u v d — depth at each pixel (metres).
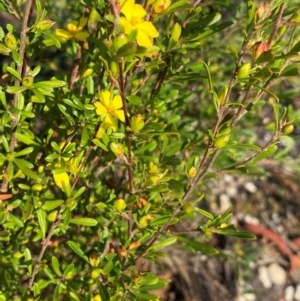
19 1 0.24
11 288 0.32
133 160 0.30
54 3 0.45
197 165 0.27
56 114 0.28
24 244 0.32
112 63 0.20
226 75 0.44
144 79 0.29
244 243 0.62
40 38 0.26
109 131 0.25
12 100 0.28
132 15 0.21
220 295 0.57
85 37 0.25
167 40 0.27
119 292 0.28
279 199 0.68
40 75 0.53
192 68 0.29
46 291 0.37
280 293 0.60
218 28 0.26
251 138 0.45
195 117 0.43
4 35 0.24
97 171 0.33
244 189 0.68
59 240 0.34
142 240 0.28
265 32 0.31
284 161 0.44
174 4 0.22
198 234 0.48
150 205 0.29
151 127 0.24
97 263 0.28
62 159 0.25
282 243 0.64
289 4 0.31
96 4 0.23
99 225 0.34
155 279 0.27
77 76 0.28
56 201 0.26
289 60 0.23
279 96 0.37
